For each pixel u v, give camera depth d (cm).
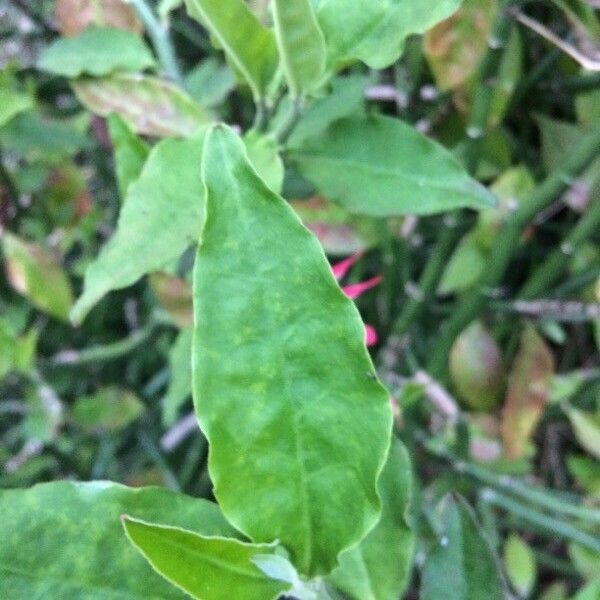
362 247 25
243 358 11
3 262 30
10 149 28
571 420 28
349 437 11
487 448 27
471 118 23
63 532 13
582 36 22
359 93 21
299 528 12
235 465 11
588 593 16
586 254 27
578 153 21
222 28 15
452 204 18
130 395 30
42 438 28
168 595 13
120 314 33
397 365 28
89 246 30
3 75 24
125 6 23
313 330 11
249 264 11
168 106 21
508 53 23
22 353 27
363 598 15
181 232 16
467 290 26
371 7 16
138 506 13
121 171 20
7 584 12
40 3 28
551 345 33
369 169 19
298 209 24
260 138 17
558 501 26
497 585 17
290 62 15
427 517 25
